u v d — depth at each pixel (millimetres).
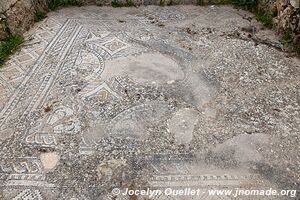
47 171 2828
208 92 3701
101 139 3133
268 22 4992
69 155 2971
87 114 3420
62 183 2727
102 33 4953
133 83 3854
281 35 4676
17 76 4004
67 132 3207
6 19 4609
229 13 5496
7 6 4613
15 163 2904
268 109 3430
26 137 3158
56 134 3188
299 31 4297
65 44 4672
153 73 4023
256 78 3885
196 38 4773
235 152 2973
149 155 2967
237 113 3396
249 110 3426
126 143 3088
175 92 3717
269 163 2861
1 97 3668
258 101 3543
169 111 3451
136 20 5355
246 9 5586
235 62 4188
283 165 2840
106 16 5523
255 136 3115
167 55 4383
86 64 4211
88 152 3000
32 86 3838
